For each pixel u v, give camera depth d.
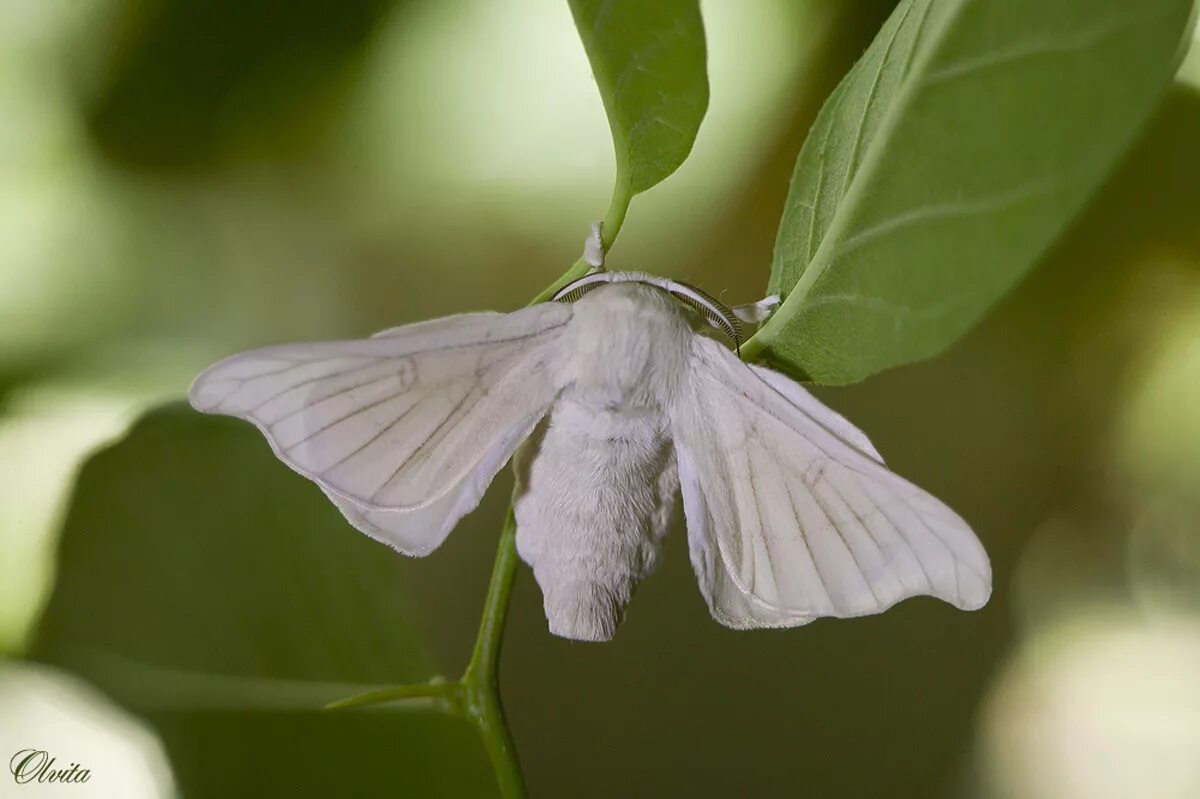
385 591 0.26
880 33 0.24
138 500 0.25
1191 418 0.34
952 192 0.24
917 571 0.24
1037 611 0.35
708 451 0.25
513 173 0.32
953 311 0.24
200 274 0.32
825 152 0.24
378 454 0.24
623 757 0.33
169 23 0.30
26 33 0.30
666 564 0.34
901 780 0.33
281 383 0.24
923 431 0.35
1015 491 0.35
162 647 0.25
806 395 0.24
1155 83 0.23
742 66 0.32
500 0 0.31
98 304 0.31
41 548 0.26
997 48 0.23
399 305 0.33
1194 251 0.34
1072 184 0.23
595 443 0.25
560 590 0.24
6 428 0.29
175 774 0.25
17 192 0.31
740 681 0.34
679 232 0.33
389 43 0.31
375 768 0.25
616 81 0.24
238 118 0.32
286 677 0.25
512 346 0.25
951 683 0.34
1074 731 0.33
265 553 0.25
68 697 0.27
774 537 0.24
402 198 0.33
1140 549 0.34
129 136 0.31
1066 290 0.35
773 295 0.25
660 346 0.24
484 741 0.25
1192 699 0.33
